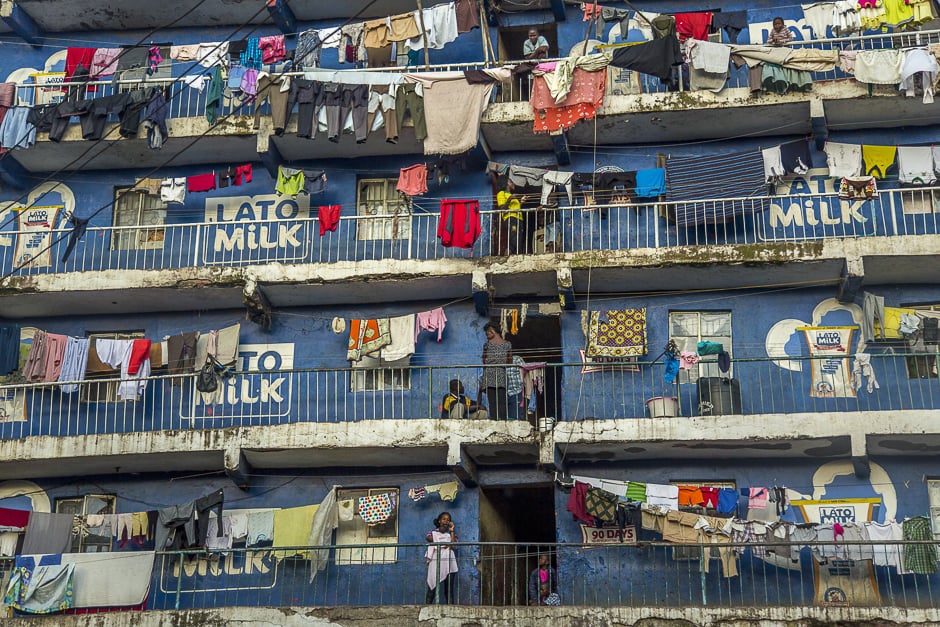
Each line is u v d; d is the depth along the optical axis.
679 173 27.39
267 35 30.94
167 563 26.66
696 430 25.08
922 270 26.25
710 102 27.33
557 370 31.39
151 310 29.00
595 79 27.42
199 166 29.98
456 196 28.77
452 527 25.98
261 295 27.80
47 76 31.08
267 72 28.92
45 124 28.89
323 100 28.06
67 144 29.14
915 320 25.92
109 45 31.36
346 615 23.98
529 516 32.19
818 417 24.80
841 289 26.53
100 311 29.00
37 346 27.84
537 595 26.28
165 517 26.22
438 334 27.69
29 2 30.61
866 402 25.95
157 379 28.09
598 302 27.66
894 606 22.62
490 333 27.33
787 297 27.06
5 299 28.28
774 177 27.00
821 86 27.00
